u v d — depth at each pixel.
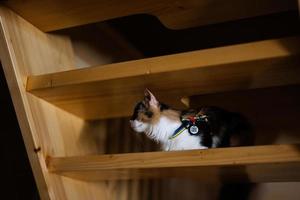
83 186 1.24
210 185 1.58
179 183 1.64
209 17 1.09
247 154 0.86
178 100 1.29
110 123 1.67
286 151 0.83
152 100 1.21
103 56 1.76
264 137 1.49
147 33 1.91
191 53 0.93
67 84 1.02
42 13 1.08
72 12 1.08
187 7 1.04
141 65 0.96
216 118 1.25
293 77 1.02
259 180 1.28
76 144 1.30
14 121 1.57
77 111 1.31
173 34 1.87
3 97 1.56
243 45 0.90
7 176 1.57
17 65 1.04
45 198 1.06
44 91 1.06
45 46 1.19
